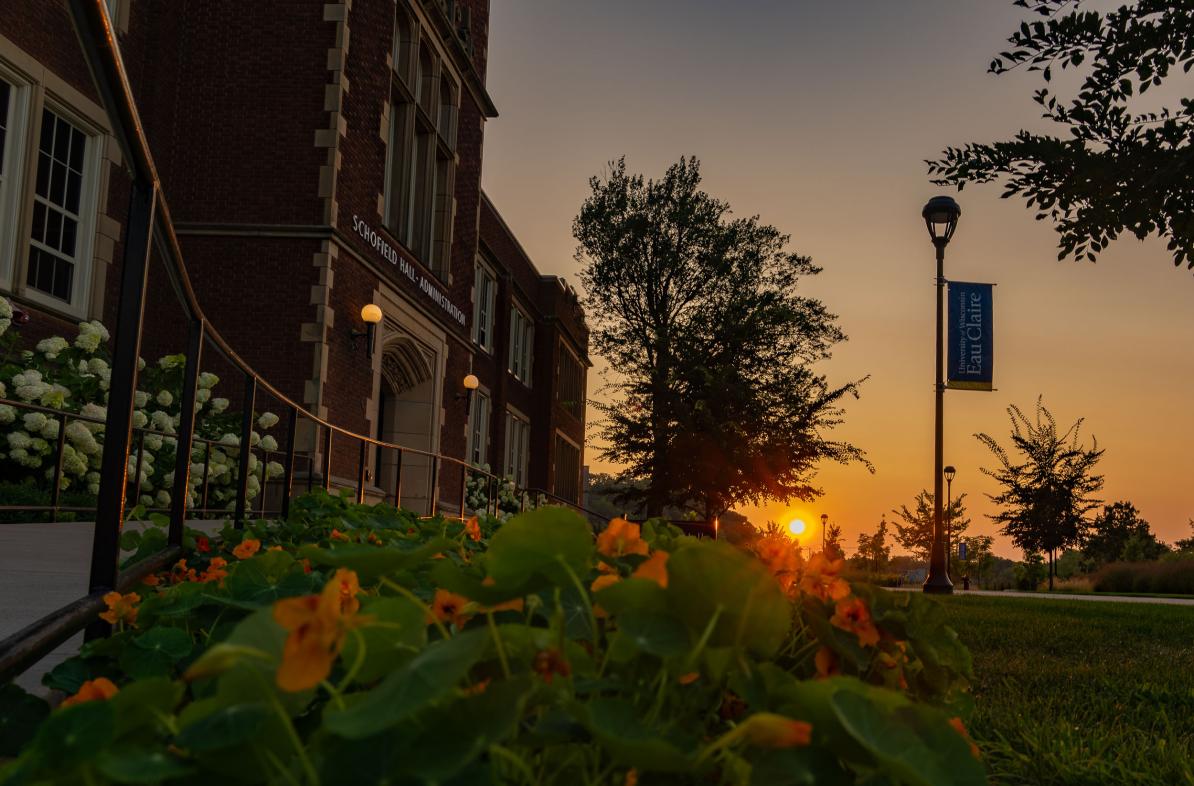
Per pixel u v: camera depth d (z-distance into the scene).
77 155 12.05
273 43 14.48
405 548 2.13
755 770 0.96
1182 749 3.38
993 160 7.14
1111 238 6.94
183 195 14.20
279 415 13.77
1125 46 6.82
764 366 30.09
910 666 1.97
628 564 1.61
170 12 14.22
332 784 0.83
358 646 1.07
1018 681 5.20
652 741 0.87
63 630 1.89
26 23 10.90
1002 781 3.13
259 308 14.00
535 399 31.12
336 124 14.31
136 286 2.55
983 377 18.45
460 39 20.50
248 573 1.96
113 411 2.49
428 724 0.90
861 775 1.12
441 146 19.88
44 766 0.81
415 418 19.20
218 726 0.87
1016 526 31.84
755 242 33.53
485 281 25.77
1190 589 28.98
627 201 33.94
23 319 10.37
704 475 26.67
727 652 1.11
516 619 1.54
